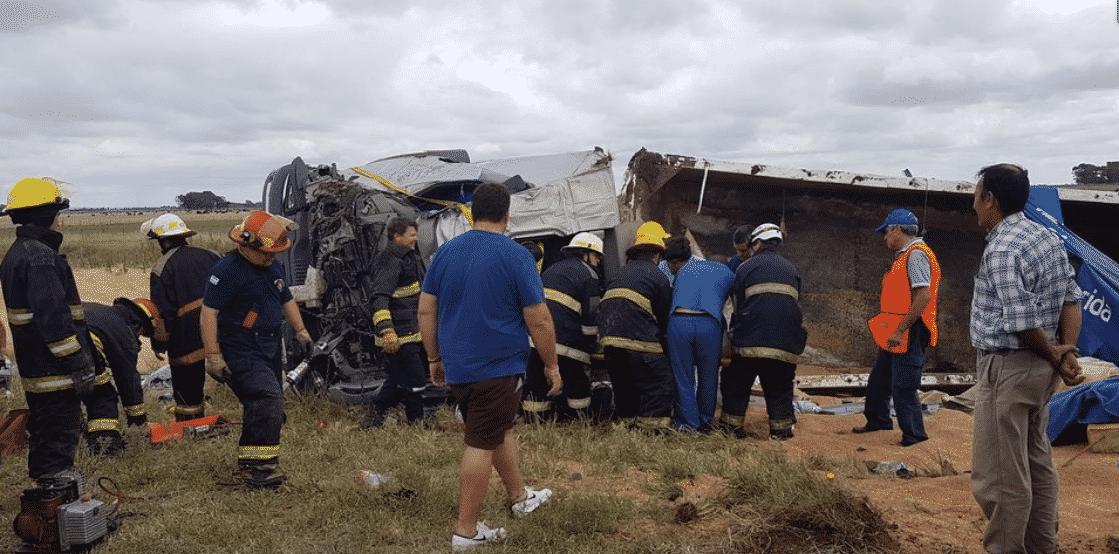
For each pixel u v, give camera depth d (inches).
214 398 331.0
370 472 210.7
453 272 162.2
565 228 334.3
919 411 258.2
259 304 206.4
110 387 237.8
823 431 292.4
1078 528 169.2
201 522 176.4
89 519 161.0
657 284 271.9
